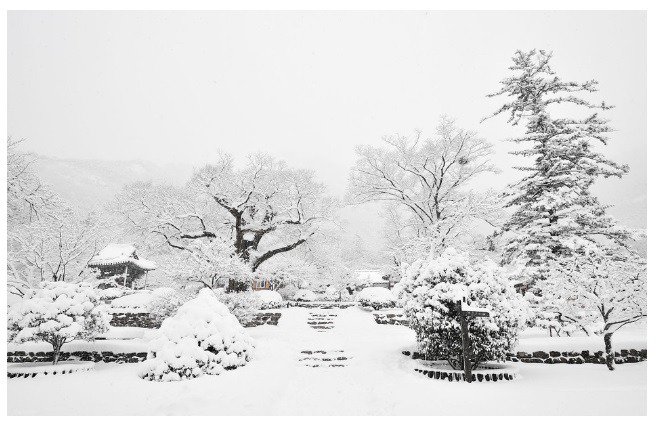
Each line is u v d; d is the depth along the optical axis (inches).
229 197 1138.0
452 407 288.7
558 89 724.7
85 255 880.3
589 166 682.8
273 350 541.3
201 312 421.1
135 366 475.8
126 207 1157.7
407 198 1227.9
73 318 455.2
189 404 294.0
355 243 1955.0
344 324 845.8
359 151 1240.2
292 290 1446.9
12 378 399.9
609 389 321.4
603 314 458.0
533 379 371.2
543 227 681.0
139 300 919.7
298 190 1228.5
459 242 1039.6
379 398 335.0
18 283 775.7
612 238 690.2
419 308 416.2
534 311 498.6
